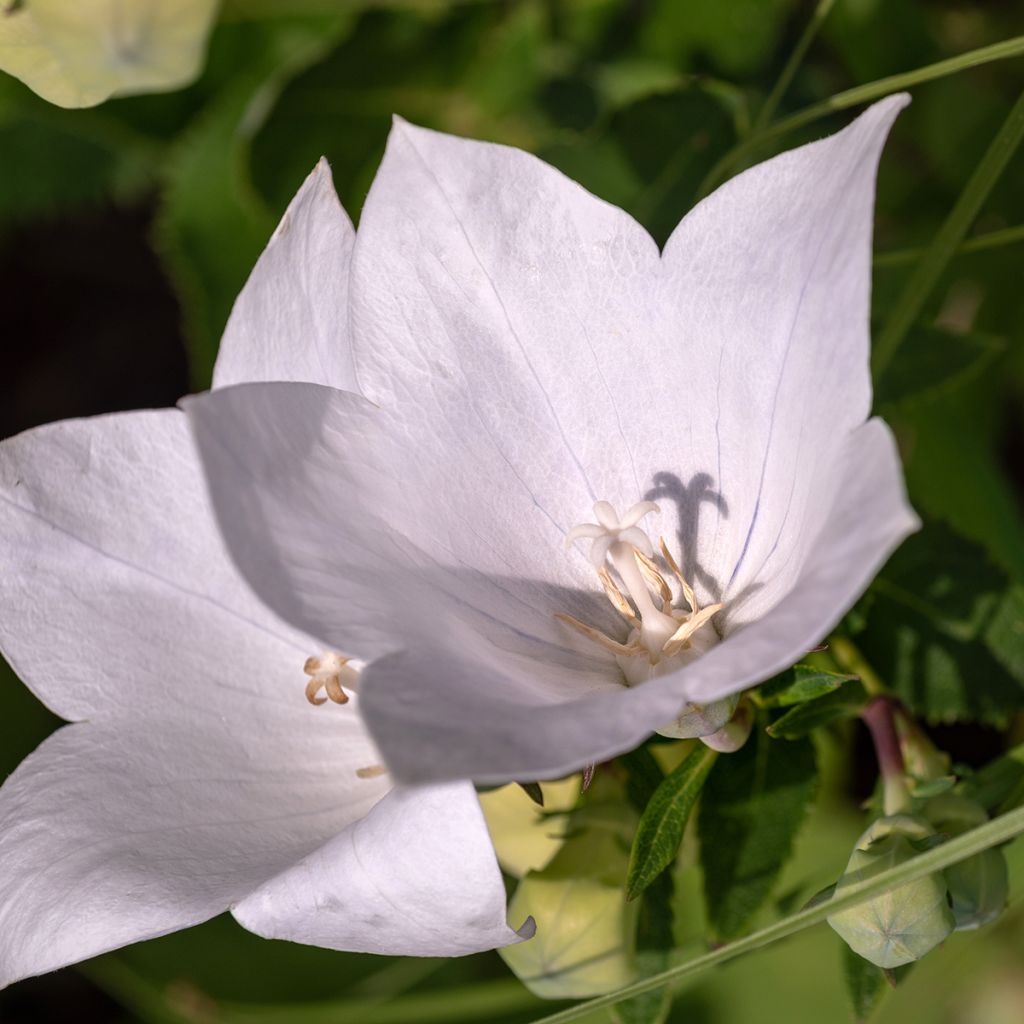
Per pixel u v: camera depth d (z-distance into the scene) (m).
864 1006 0.41
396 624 0.38
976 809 0.41
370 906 0.39
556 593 0.41
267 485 0.38
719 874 0.42
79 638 0.41
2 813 0.40
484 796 0.43
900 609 0.44
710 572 0.40
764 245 0.39
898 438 0.49
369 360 0.40
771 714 0.42
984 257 0.49
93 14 0.41
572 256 0.40
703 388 0.40
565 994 0.42
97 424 0.41
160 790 0.41
